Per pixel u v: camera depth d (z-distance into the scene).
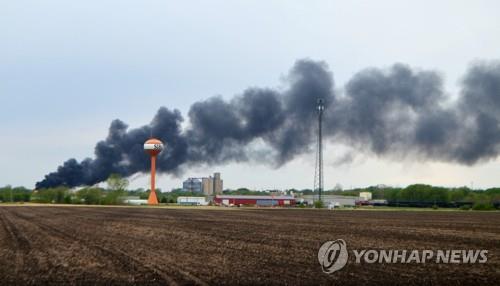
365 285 23.83
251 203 195.75
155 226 61.66
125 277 25.89
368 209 148.88
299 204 185.25
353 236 47.75
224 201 197.00
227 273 26.84
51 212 102.44
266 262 30.56
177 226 61.72
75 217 82.88
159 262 30.64
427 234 50.19
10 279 25.64
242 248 37.72
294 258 32.22
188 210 120.38
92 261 31.20
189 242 42.09
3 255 34.41
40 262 31.00
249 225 63.97
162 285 23.91
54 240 44.34
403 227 60.97
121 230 55.19
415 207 176.25
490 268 28.44
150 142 177.50
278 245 39.78
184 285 23.91
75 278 25.72
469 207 158.00
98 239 44.97
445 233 51.50
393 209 150.38
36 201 196.38
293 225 64.31
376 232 52.81
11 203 182.62
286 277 25.72
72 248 38.06
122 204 179.00
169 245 39.84
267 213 105.75
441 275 26.23
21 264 30.30
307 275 26.25
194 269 28.09
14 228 58.53
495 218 87.00
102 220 74.44
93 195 181.62
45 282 24.81
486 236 48.00
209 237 46.66
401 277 25.73
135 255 33.84
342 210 133.62
